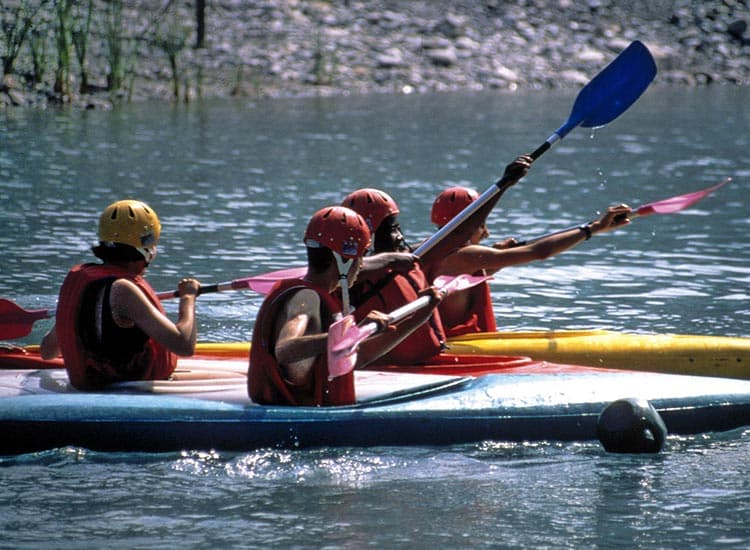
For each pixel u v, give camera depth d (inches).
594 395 682.8
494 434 660.1
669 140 2082.9
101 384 671.8
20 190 1533.0
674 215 1461.6
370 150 1921.8
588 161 1861.5
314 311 616.1
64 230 1309.1
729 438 677.9
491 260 767.7
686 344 808.9
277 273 747.4
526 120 2289.6
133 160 1777.8
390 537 526.6
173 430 637.3
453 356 761.6
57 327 666.2
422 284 740.7
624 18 3144.7
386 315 620.4
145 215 658.8
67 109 2285.9
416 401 666.2
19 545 517.3
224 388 678.5
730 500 571.8
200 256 1197.7
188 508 562.6
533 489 588.7
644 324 966.4
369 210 747.4
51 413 638.5
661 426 650.2
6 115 2188.7
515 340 804.0
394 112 2385.6
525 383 693.3
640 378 708.7
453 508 563.2
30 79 2374.5
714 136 2132.1
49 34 2481.5
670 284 1111.6
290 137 2043.6
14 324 740.0
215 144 1947.6
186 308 658.2
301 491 586.2
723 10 3201.3
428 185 1619.1
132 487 590.6
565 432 668.7
